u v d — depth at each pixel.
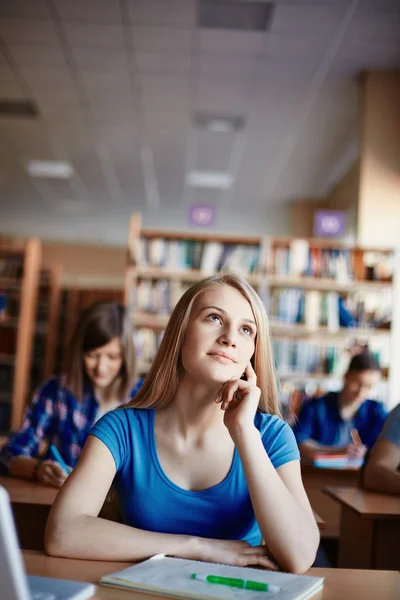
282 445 1.53
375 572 1.34
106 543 1.32
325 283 5.93
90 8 5.20
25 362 7.76
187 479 1.47
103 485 1.44
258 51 5.84
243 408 1.41
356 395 4.35
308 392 6.08
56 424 2.84
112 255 15.43
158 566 1.25
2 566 0.85
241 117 7.44
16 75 6.60
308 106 7.02
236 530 1.46
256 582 1.15
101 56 6.07
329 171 9.27
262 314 1.52
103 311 2.84
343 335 5.99
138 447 1.49
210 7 5.12
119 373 2.90
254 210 11.77
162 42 5.73
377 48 5.72
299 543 1.32
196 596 1.10
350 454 3.99
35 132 8.33
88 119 7.77
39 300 9.43
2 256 8.07
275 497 1.34
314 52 5.82
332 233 6.20
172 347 1.50
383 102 6.16
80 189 11.23
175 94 6.88
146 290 5.95
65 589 1.10
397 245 6.21
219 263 5.96
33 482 2.57
